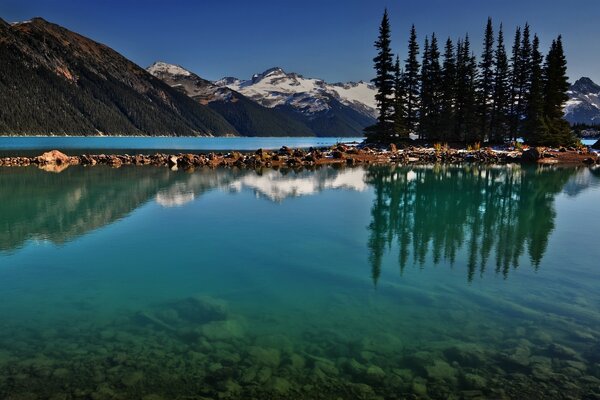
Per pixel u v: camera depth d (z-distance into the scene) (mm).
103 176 37031
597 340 8242
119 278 11820
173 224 18625
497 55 69438
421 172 41469
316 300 10289
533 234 17141
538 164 49625
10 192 27531
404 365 7383
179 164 49875
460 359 7551
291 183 32719
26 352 7789
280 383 6848
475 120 71125
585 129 125688
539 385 6785
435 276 12023
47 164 49875
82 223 18812
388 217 20531
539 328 8766
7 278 11844
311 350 7902
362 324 8992
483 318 9258
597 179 35688
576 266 12883
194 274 12180
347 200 25297
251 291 10891
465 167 46469
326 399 6453
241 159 51844
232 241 15867
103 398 6461
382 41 67250
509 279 11773
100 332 8602
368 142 71375
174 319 9188
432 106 72562
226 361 7504
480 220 20000
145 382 6855
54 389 6672
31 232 17141
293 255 14070
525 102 69875
